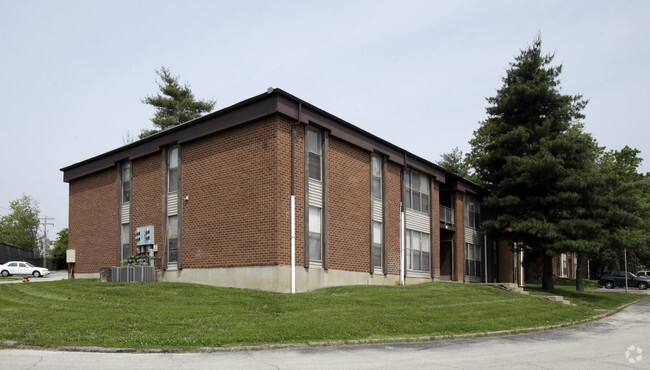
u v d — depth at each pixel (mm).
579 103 30906
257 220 19141
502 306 19812
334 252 21188
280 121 19141
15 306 15469
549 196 28547
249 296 17203
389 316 15219
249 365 9305
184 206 21969
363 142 23375
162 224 22797
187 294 17562
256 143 19547
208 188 21094
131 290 18359
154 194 23672
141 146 24484
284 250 18688
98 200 27594
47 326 12180
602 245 28797
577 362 10594
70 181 30047
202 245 20953
